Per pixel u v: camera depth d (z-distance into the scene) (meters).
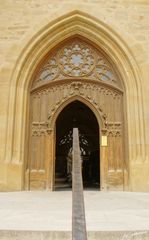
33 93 10.34
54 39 10.29
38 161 9.81
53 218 4.09
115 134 10.02
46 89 10.41
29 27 10.07
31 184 9.59
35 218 4.09
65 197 7.28
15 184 9.03
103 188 9.59
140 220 3.96
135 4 10.36
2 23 10.11
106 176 9.66
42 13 10.16
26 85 9.98
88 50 10.71
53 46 10.41
